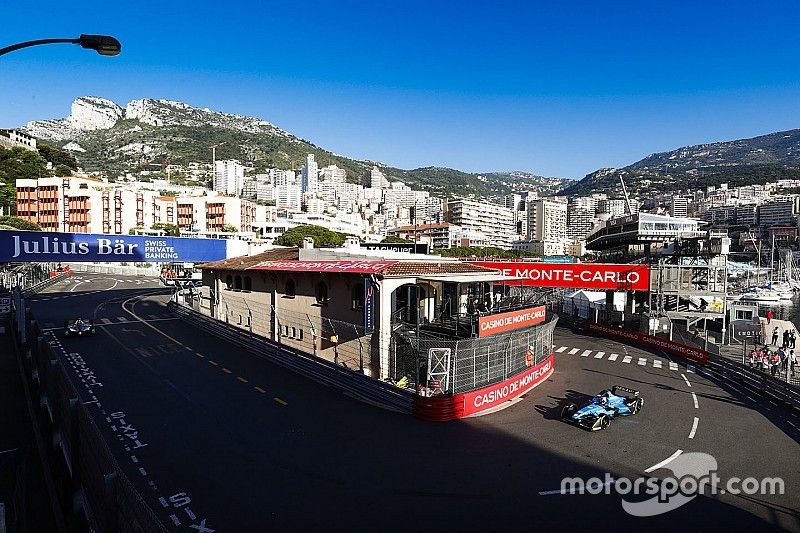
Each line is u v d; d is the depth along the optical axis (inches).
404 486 522.3
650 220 2694.4
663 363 1208.2
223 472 544.1
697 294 1476.4
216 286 1574.8
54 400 557.3
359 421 719.1
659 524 457.1
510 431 696.4
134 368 978.7
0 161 5162.4
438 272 1037.2
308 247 1425.9
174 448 605.3
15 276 2383.1
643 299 1893.5
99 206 4891.7
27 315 1097.4
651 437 685.3
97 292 2514.8
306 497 493.7
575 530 444.8
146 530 263.6
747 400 886.4
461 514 468.1
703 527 453.4
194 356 1096.8
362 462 579.2
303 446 621.3
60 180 4805.6
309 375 946.7
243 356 1108.5
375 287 953.5
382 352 945.5
